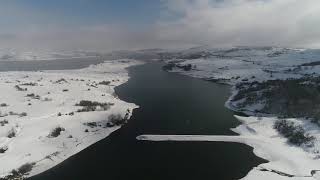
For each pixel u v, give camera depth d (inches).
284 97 5118.1
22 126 4015.8
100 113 4638.3
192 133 4084.6
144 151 3543.3
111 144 3772.1
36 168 3095.5
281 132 3912.4
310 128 3816.4
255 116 4840.1
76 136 3841.0
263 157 3341.5
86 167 3166.8
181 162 3243.1
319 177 2834.6
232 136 3895.2
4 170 2965.1
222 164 3189.0
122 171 3070.9
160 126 4404.5
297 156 3260.3
